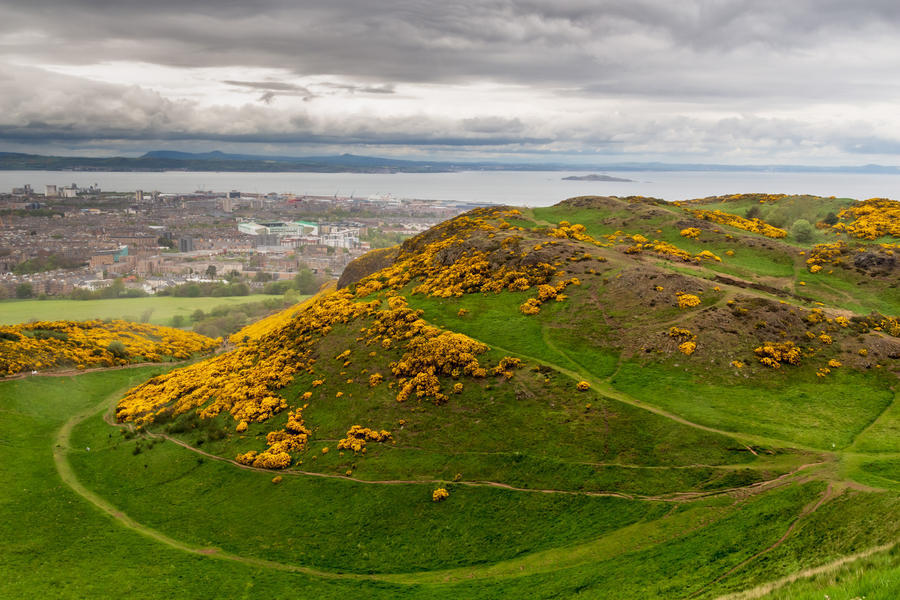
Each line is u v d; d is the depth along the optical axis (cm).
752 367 6181
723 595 3588
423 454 5975
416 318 8188
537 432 5844
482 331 7644
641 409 5781
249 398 7688
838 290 8831
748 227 12006
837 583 2978
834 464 4778
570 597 4134
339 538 5297
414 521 5288
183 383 9069
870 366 6019
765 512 4403
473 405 6375
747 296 7300
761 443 5150
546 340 7262
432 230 13038
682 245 10556
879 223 11562
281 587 4809
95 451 7606
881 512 4000
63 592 4859
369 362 7544
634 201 13650
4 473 6950
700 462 5088
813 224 13050
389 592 4594
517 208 13525
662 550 4347
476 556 4834
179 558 5303
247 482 6241
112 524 5934
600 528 4759
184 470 6725
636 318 7256
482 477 5547
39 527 5878
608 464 5306
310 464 6275
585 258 8950
